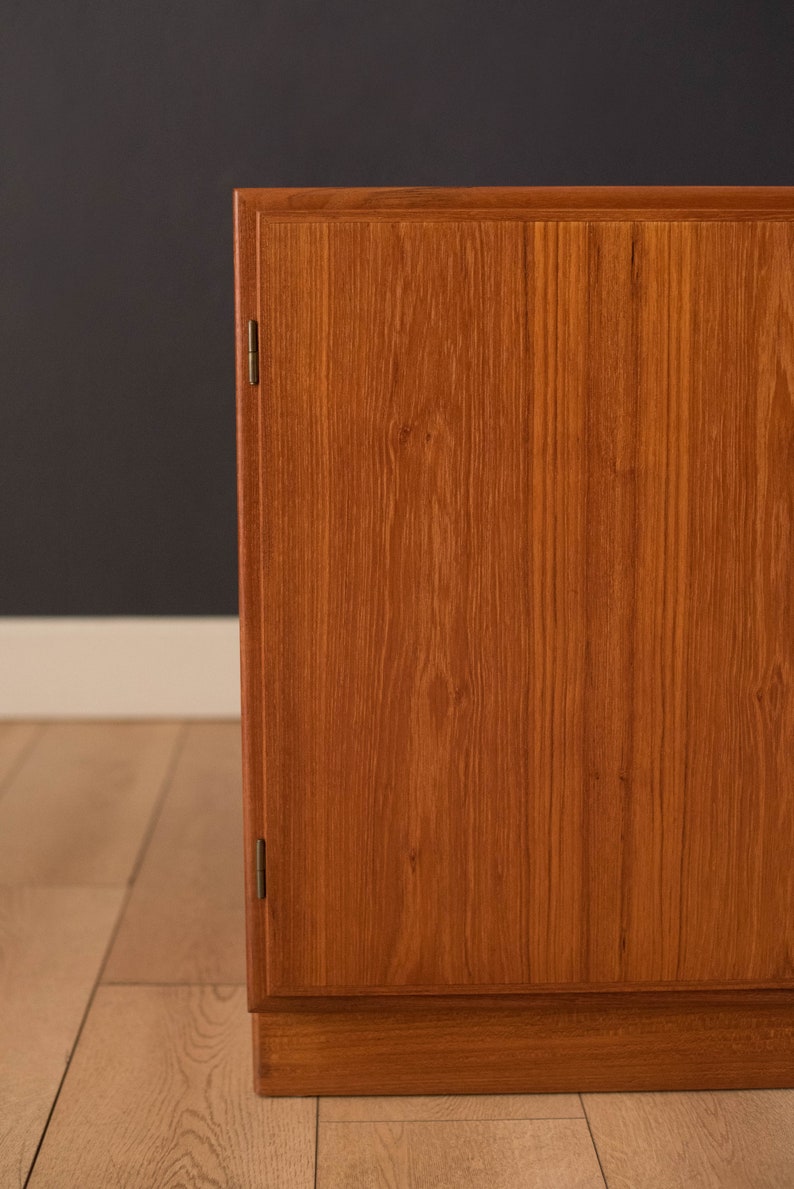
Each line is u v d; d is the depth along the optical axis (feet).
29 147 7.32
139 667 7.84
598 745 3.23
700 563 3.15
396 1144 3.29
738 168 7.39
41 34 7.25
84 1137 3.33
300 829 3.26
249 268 3.03
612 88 7.33
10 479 7.64
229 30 7.27
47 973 4.31
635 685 3.20
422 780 3.24
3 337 7.50
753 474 3.12
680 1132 3.34
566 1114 3.44
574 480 3.11
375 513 3.12
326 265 3.01
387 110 7.33
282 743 3.22
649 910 3.32
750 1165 3.20
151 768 6.82
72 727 7.70
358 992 3.36
